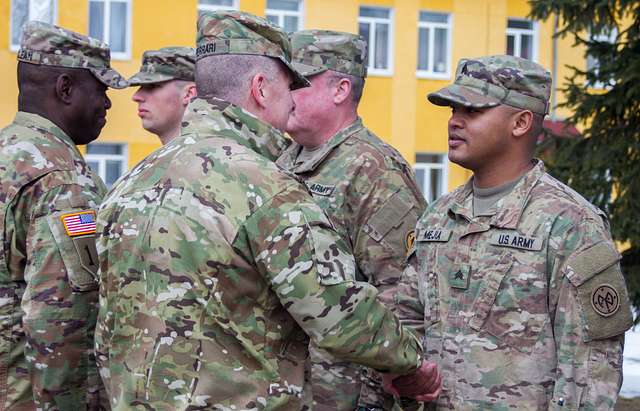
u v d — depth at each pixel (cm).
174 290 351
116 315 369
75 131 523
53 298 467
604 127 1448
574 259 423
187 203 355
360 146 556
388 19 2705
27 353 470
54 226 473
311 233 355
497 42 2816
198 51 390
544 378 430
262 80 385
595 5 1442
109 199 383
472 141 457
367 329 364
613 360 424
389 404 524
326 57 571
